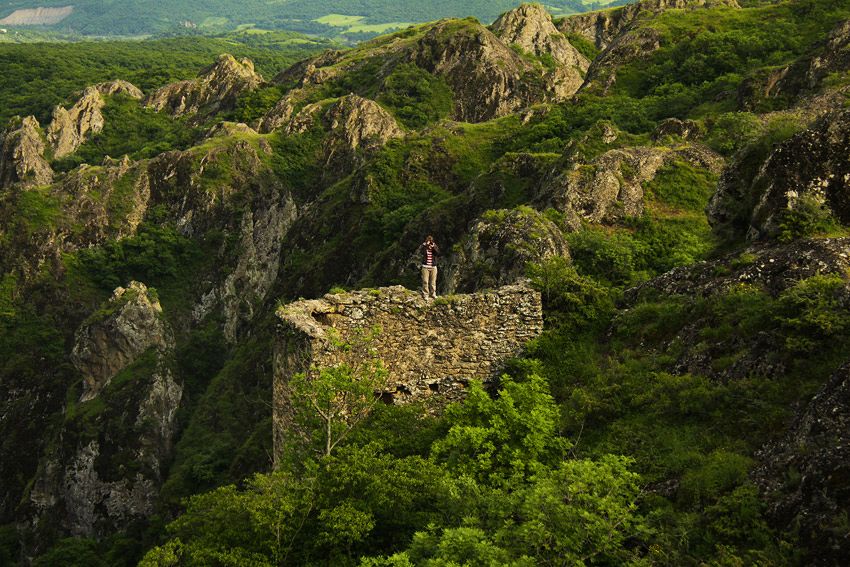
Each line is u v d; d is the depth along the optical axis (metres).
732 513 9.91
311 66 127.81
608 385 14.68
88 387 62.31
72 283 80.62
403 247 46.28
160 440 57.00
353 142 94.69
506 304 17.27
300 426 15.15
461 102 103.50
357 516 11.47
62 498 54.78
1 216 85.00
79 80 175.12
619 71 74.31
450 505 11.62
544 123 68.12
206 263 84.88
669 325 15.45
